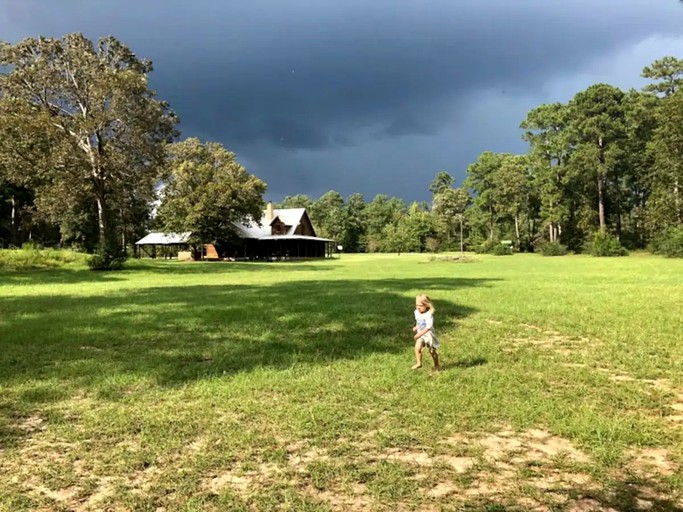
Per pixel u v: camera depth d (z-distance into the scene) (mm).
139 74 35125
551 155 67938
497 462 4078
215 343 8703
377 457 4168
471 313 11773
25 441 4645
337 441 4512
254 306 13195
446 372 6668
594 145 60719
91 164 34656
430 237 93500
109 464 4094
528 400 5512
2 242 61250
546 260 45969
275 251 66875
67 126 34562
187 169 53594
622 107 60438
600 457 4113
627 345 8250
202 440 4559
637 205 67438
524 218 82938
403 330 9812
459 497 3518
